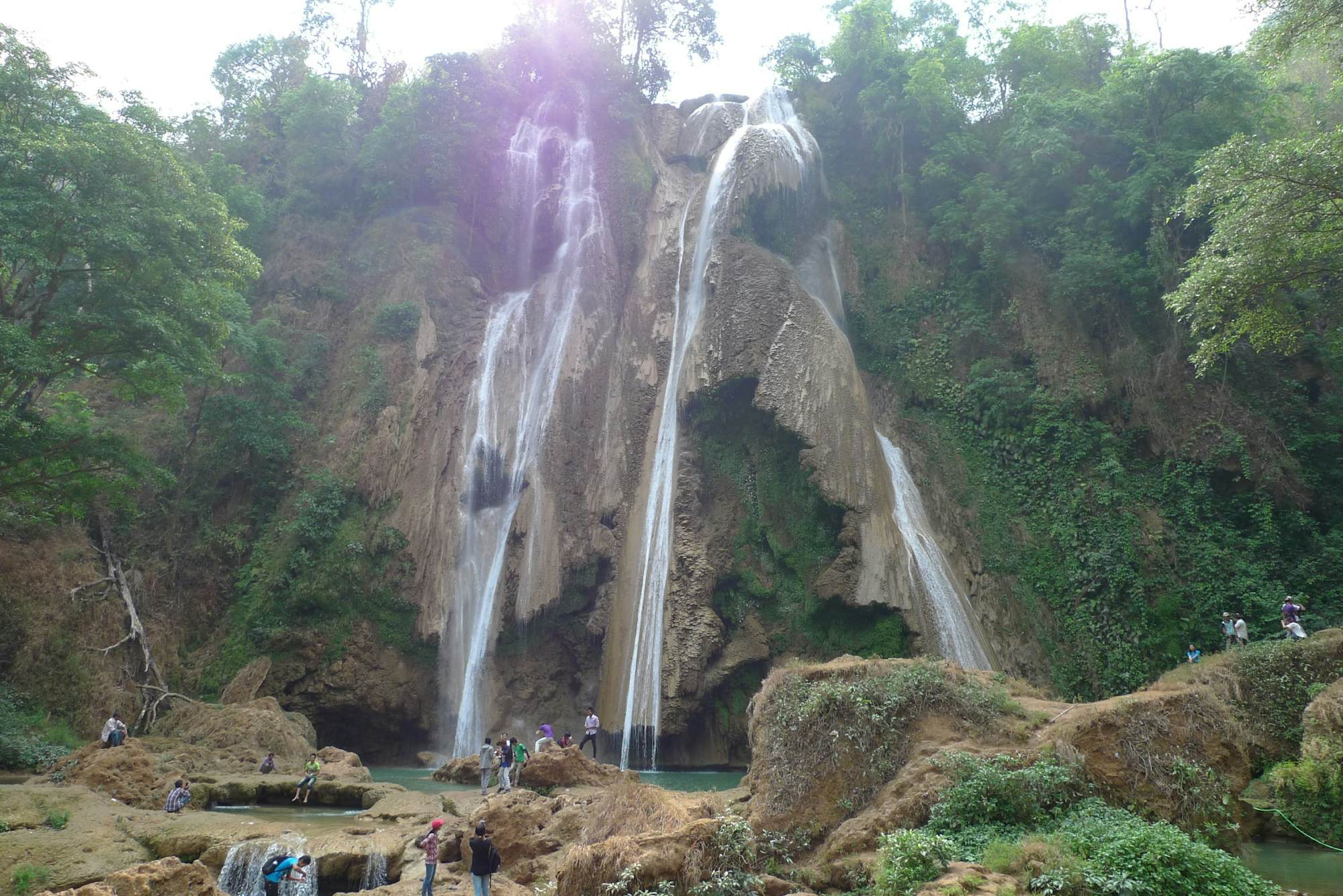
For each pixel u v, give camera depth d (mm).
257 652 27875
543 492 32500
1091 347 32219
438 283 38062
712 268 33906
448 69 42875
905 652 25125
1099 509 28828
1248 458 28188
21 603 24812
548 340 37219
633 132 44000
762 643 27328
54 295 23078
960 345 34719
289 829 15320
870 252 38812
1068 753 11656
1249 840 13297
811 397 29328
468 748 28578
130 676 26250
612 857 10242
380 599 29484
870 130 41562
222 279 25594
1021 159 35531
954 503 31094
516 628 30062
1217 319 20938
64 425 23375
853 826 11578
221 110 47375
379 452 31906
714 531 29594
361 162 41094
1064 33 40938
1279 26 19953
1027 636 27609
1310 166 18203
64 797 16297
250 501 31828
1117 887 8711
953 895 8617
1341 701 14930
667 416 33750
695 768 26422
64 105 22078
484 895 11062
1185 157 31688
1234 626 21172
